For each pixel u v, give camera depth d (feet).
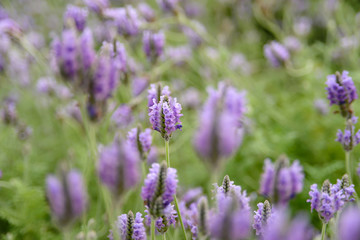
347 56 3.43
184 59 3.43
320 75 3.26
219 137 1.28
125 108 2.43
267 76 4.05
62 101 3.16
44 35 4.43
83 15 2.30
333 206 1.62
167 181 1.57
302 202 2.32
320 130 2.93
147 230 1.82
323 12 3.92
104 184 1.38
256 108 3.20
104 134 2.36
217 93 1.53
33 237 2.33
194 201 2.13
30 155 2.91
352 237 1.15
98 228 2.09
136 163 1.38
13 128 2.74
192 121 3.20
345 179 1.66
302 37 3.99
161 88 1.77
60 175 1.35
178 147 2.70
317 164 2.71
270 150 2.68
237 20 4.76
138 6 3.11
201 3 4.94
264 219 1.61
